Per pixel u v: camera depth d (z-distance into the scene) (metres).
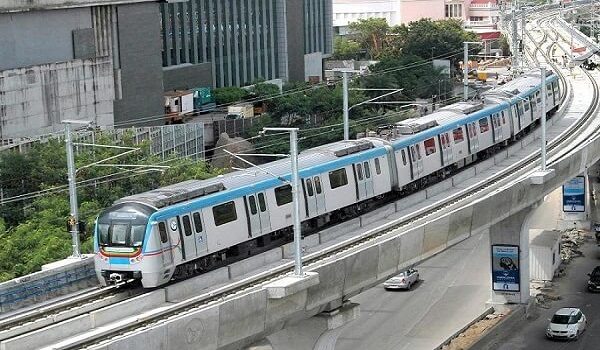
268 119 123.12
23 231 68.75
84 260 54.53
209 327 44.25
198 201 55.25
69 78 106.12
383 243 55.53
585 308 83.38
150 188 83.94
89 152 85.69
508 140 95.94
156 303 50.41
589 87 134.25
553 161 83.50
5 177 81.62
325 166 65.25
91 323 46.38
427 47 182.38
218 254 57.97
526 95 99.31
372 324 78.69
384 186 71.62
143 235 52.03
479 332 75.69
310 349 55.00
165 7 139.50
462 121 84.50
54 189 77.94
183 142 109.44
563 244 102.31
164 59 140.50
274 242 62.91
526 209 78.31
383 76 141.12
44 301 51.47
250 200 59.03
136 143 93.94
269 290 47.38
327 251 58.31
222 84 153.00
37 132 101.81
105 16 111.69
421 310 81.94
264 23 162.00
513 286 80.75
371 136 76.00
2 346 42.28
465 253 99.12
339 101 127.75
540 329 78.56
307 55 177.25
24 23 101.31
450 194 77.62
